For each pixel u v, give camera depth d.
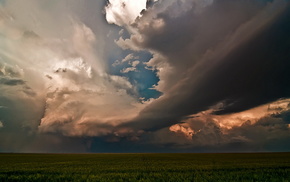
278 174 20.45
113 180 16.75
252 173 20.69
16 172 23.59
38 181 17.69
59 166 31.61
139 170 24.59
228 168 25.80
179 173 20.89
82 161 45.88
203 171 22.95
